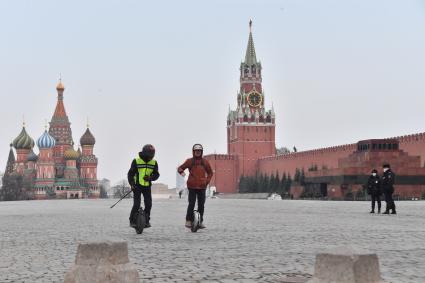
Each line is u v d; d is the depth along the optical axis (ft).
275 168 650.43
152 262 43.04
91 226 85.25
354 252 24.44
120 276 27.71
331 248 25.13
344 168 338.54
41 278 36.04
